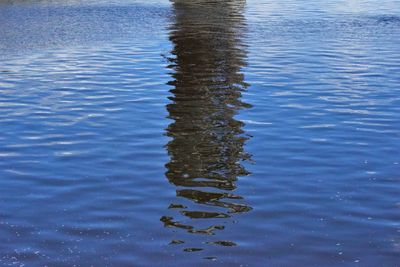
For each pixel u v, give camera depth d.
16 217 7.33
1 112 11.87
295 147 9.75
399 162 9.11
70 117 11.51
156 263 6.27
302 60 16.67
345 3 29.98
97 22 23.80
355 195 7.93
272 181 8.39
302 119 11.27
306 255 6.41
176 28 22.16
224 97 12.77
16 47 18.72
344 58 16.97
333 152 9.54
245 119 11.23
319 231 6.93
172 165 9.01
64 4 29.61
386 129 10.73
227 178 8.50
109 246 6.62
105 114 11.67
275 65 16.00
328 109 11.95
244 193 8.00
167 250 6.52
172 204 7.68
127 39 19.91
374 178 8.49
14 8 28.17
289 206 7.60
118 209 7.54
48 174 8.70
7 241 6.73
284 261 6.29
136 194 7.99
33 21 24.17
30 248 6.58
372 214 7.37
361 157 9.33
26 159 9.32
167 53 17.61
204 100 12.55
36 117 11.53
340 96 12.91
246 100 12.55
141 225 7.11
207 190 8.10
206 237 6.81
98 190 8.12
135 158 9.30
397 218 7.27
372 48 18.52
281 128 10.73
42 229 7.02
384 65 16.05
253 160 9.19
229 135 10.33
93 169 8.88
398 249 6.53
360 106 12.18
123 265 6.24
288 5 29.25
